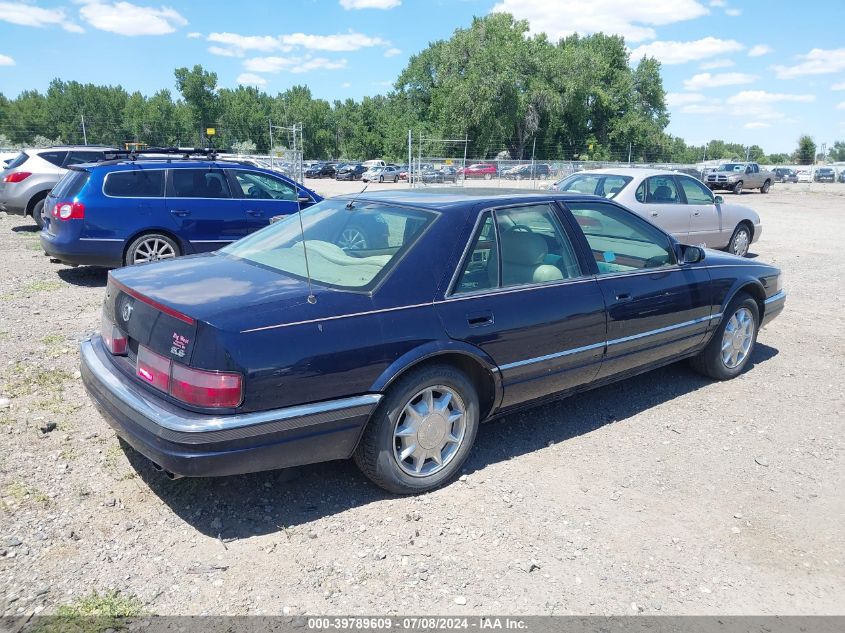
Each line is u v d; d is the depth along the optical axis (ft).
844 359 20.86
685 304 16.24
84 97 319.27
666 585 9.84
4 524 10.43
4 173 43.37
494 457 13.58
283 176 31.01
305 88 402.52
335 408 10.50
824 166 185.98
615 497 12.19
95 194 26.48
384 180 182.50
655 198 34.65
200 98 316.81
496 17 248.93
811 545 11.01
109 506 11.14
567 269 14.02
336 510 11.39
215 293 10.75
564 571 10.04
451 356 12.10
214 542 10.36
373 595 9.32
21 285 27.48
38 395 15.42
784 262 39.55
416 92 283.79
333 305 10.75
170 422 9.62
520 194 14.08
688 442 14.64
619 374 15.38
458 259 12.17
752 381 18.69
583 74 240.94
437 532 10.87
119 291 11.59
